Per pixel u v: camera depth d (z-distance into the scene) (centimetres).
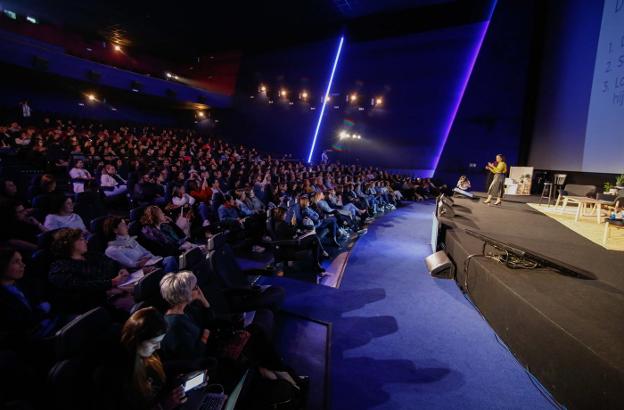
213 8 1617
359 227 840
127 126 1844
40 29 1819
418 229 829
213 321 252
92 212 499
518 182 1111
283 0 1509
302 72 2034
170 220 501
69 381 139
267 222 503
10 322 217
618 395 180
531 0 1245
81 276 284
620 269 353
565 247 441
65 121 1567
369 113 1820
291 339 316
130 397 159
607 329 226
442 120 1599
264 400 205
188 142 1744
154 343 166
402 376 266
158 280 244
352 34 1822
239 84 2294
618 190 684
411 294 425
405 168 1731
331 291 430
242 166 1290
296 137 2094
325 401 236
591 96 903
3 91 1544
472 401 240
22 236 370
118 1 1559
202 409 172
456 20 1497
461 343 313
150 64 2409
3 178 617
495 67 1347
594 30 912
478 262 382
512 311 294
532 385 256
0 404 130
